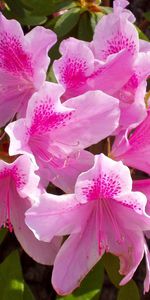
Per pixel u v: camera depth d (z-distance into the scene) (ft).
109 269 1.54
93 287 1.52
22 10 1.79
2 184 1.41
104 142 1.47
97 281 1.53
